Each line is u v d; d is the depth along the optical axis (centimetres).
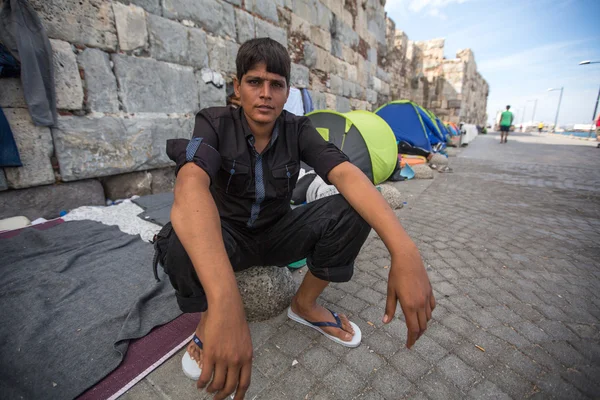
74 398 113
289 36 589
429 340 145
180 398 116
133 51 328
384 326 155
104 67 307
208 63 412
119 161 331
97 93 305
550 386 120
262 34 509
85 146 303
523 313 167
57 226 264
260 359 134
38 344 137
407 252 93
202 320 127
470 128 1404
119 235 256
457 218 329
